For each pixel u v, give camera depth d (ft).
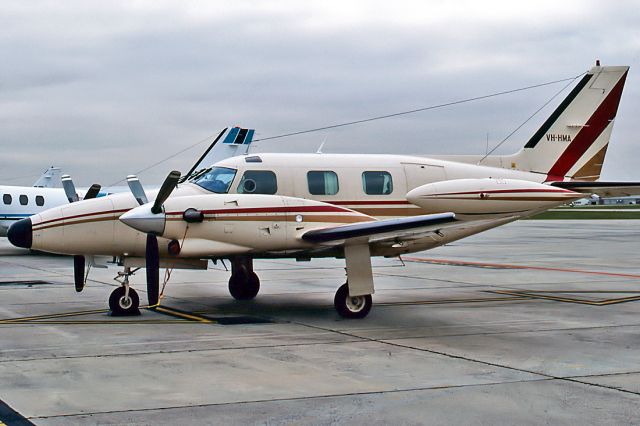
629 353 27.55
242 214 34.86
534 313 38.37
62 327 33.35
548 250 91.81
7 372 24.02
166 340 30.01
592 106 48.96
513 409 19.92
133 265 37.22
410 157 43.65
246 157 40.01
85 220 35.81
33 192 91.20
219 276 59.06
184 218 34.17
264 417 19.11
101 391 21.62
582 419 19.01
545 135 48.32
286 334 31.68
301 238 35.37
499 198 37.86
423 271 63.67
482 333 32.09
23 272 63.52
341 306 36.17
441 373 24.16
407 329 33.14
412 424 18.56
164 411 19.60
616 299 44.42
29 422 18.56
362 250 35.99
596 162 49.24
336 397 21.12
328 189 40.45
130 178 36.52
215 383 22.67
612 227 166.40
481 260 76.48
